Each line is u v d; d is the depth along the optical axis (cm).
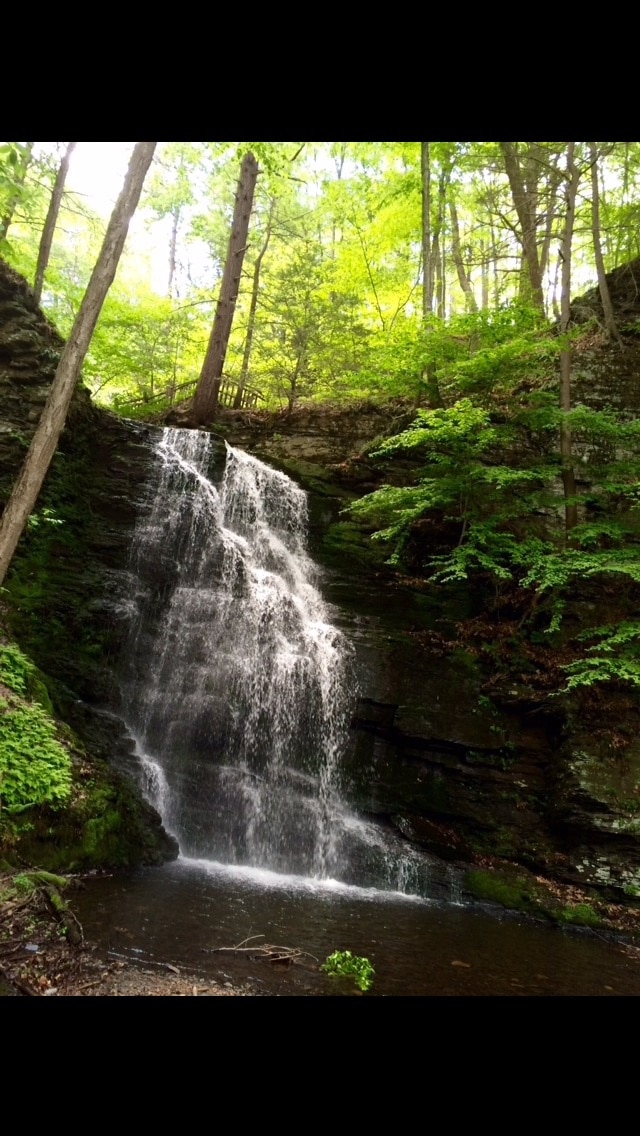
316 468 1430
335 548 1298
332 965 502
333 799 962
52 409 732
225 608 1095
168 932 522
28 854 589
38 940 447
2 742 652
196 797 866
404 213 1716
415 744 998
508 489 1243
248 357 1803
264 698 1008
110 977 423
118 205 768
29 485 718
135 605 1023
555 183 1547
